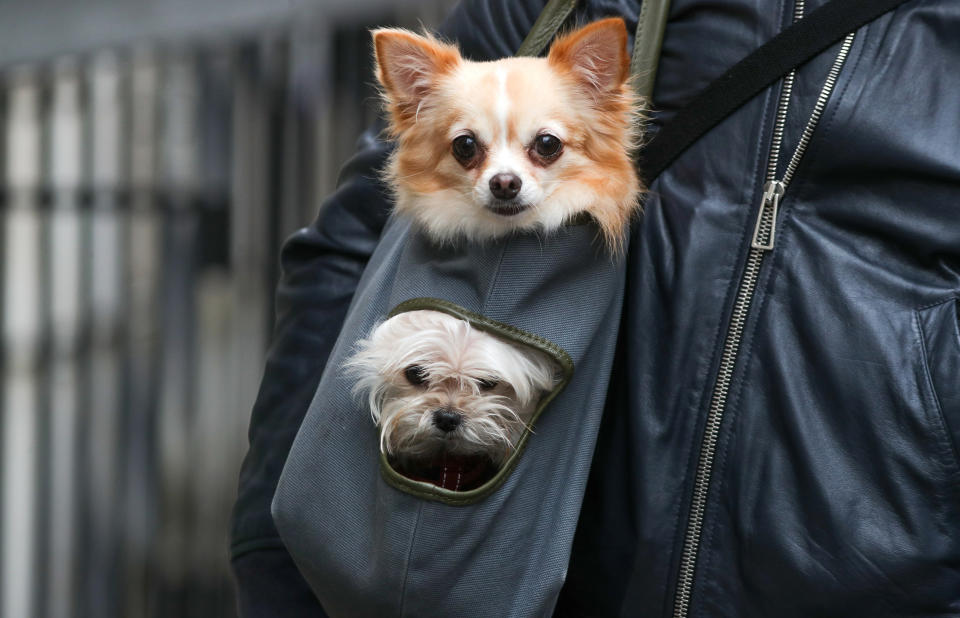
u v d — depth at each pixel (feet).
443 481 6.03
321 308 6.78
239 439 21.39
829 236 5.85
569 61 6.08
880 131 5.72
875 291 5.72
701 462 5.91
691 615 5.91
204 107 20.93
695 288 6.00
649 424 6.00
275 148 21.02
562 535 5.66
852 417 5.65
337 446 5.80
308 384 6.65
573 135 5.95
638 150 6.37
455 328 5.67
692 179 6.17
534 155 5.90
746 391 5.88
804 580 5.65
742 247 5.97
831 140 5.82
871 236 5.81
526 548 5.59
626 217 5.97
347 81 20.59
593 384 5.82
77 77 19.92
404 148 6.28
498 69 6.18
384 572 5.55
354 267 6.84
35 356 19.53
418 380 5.84
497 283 5.66
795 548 5.67
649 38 6.37
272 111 20.93
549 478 5.71
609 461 6.19
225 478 21.29
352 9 19.75
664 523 5.93
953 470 5.49
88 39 19.25
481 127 5.93
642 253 6.19
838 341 5.70
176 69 20.65
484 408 5.74
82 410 20.22
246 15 19.56
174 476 21.17
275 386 6.76
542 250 5.69
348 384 5.86
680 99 6.29
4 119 19.25
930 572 5.47
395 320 5.80
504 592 5.56
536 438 5.69
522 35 6.86
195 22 19.38
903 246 5.73
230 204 21.20
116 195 20.45
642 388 6.05
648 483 5.97
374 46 6.31
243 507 6.61
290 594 6.36
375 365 5.73
